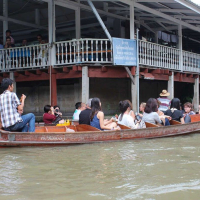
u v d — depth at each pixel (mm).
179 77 16125
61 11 15828
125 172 5121
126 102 8492
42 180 4723
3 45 14859
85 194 4109
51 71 12883
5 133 7043
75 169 5324
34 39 19375
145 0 12625
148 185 4457
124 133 7910
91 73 12422
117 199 3934
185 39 20891
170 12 14711
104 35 17531
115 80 15508
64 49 14734
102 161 5891
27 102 16234
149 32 18516
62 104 15102
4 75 14328
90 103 8438
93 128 7809
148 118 8867
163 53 14539
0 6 16062
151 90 17750
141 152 6699
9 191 4238
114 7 15023
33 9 16562
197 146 7453
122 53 12258
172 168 5359
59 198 3973
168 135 8773
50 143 7203
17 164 5699
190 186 4410
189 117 10094
